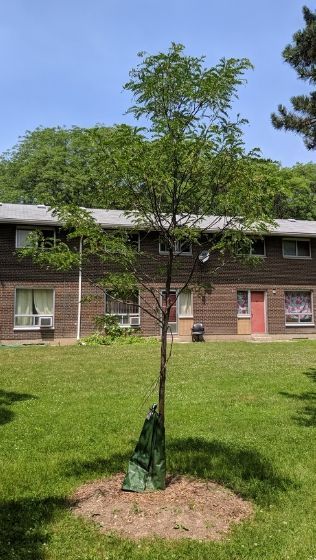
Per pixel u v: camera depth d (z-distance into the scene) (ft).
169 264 17.63
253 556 12.96
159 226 17.15
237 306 79.66
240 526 14.57
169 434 23.72
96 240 17.31
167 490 16.63
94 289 72.13
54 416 27.12
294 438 23.21
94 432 24.07
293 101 46.32
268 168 16.58
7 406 29.50
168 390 34.63
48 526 14.35
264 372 42.57
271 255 82.12
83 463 19.70
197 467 18.94
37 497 16.42
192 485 17.15
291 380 38.47
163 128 16.01
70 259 16.85
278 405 30.04
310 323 83.76
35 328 69.67
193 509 15.28
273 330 80.94
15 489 17.11
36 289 70.23
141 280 18.17
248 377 39.99
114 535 13.85
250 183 16.35
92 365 46.68
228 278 78.89
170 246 17.46
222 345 66.08
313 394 33.37
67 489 17.11
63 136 131.03
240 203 16.56
